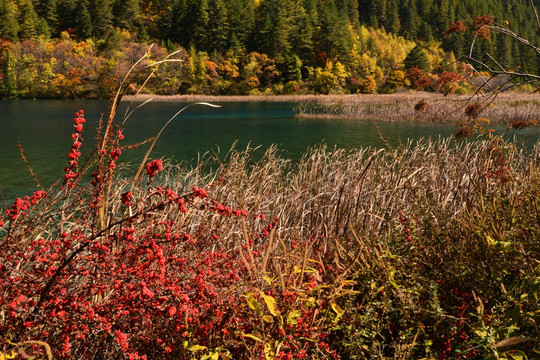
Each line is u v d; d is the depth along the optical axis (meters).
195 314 1.95
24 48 100.44
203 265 2.10
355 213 4.22
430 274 2.92
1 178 13.51
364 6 199.50
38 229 2.49
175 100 87.94
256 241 3.13
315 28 136.88
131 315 1.86
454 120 31.33
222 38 133.88
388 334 2.64
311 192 5.82
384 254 2.72
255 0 156.62
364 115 39.09
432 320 2.52
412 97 62.59
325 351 2.23
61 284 1.87
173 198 1.73
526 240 2.63
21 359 1.71
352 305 2.43
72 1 137.38
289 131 29.50
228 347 2.09
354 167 6.46
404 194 4.80
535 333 2.11
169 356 1.94
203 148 21.39
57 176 13.88
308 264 2.89
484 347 1.80
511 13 195.00
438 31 189.75
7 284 1.73
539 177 3.15
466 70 3.01
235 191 4.75
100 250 1.83
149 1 154.75
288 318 2.07
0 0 117.38
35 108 59.41
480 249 2.77
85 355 1.93
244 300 2.19
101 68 96.25
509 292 2.17
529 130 23.36
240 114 49.38
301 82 119.75
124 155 18.19
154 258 1.85
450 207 3.95
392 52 154.25
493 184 3.91
